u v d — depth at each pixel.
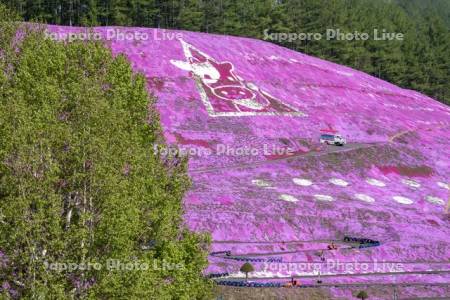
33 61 39.59
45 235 28.56
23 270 29.41
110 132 33.12
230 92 111.00
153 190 35.47
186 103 102.00
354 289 55.28
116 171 31.72
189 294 34.81
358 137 111.12
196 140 91.94
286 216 69.19
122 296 29.08
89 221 30.31
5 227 28.14
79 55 42.41
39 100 34.28
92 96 34.12
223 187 75.69
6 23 49.47
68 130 30.80
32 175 28.92
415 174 98.44
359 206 75.62
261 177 83.69
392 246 65.75
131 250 31.09
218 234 63.47
